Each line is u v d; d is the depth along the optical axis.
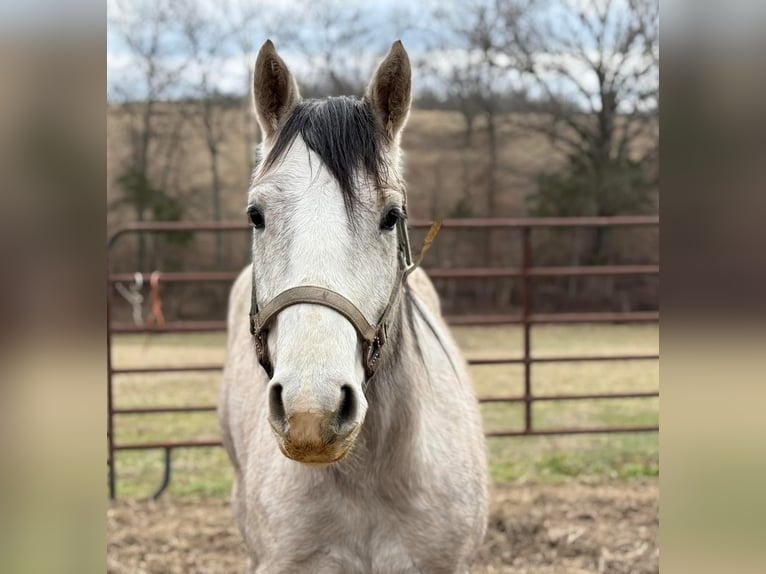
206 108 21.31
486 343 13.09
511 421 7.61
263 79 1.97
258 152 2.13
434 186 21.77
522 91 21.14
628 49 20.23
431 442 2.17
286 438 1.56
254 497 2.28
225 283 19.73
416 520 2.11
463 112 21.50
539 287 21.03
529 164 21.52
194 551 4.39
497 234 21.25
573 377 9.95
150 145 21.27
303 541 2.11
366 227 1.74
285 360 1.60
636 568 4.06
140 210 20.38
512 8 20.62
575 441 6.78
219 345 13.76
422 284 3.00
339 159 1.74
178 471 6.08
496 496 5.17
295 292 1.64
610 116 20.62
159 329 5.27
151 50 21.02
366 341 1.73
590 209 20.67
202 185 21.34
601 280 20.78
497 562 4.15
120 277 5.30
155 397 8.99
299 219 1.69
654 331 14.58
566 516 4.78
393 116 1.96
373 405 1.99
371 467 2.02
